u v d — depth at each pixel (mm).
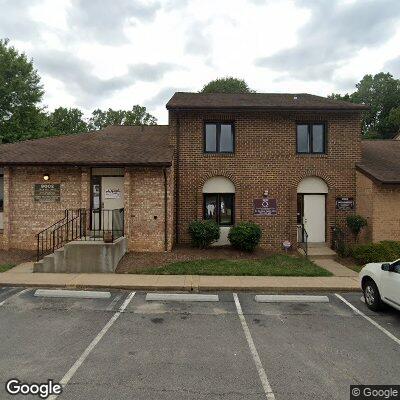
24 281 8633
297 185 13609
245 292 8305
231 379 4211
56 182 12414
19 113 28406
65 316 6484
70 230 12297
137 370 4418
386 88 50219
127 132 16672
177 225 13453
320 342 5383
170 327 5980
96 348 5074
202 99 14984
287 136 13633
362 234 13094
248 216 13508
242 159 13578
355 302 7574
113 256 9789
